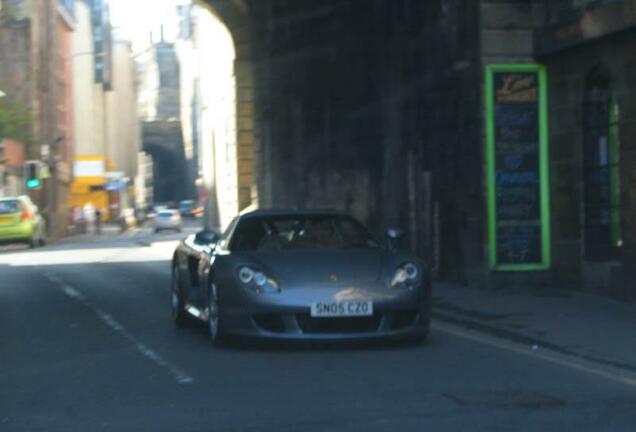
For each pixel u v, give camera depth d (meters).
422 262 13.95
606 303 18.22
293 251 14.11
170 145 175.50
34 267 29.72
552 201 20.44
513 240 20.47
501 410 10.08
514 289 20.41
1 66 64.62
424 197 23.64
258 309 13.03
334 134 31.53
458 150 21.56
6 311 18.62
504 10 20.39
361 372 12.09
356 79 29.36
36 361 13.13
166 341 14.75
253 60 40.72
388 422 9.51
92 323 16.89
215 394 10.81
